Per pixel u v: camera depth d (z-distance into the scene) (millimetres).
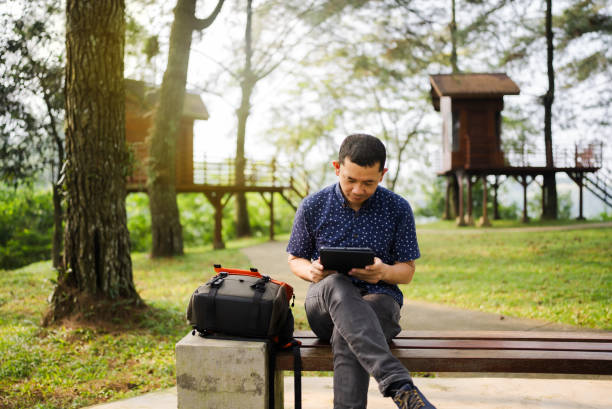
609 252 10336
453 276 9125
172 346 4855
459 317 6133
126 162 5816
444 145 20953
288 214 25469
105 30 5496
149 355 4605
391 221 2465
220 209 17078
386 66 21078
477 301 6941
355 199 2318
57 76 9562
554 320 5703
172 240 13531
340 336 2123
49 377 3939
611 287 7176
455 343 2430
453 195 23078
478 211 25344
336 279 2217
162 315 5887
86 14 5402
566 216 26375
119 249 5754
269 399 2301
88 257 5531
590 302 6398
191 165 17469
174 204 13594
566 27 18906
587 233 13508
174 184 13625
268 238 20438
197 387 2238
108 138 5621
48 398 3533
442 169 21906
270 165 19094
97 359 4453
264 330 2234
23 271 11578
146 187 14344
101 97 5527
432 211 28391
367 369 1941
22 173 10133
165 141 13266
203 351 2227
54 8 9469
